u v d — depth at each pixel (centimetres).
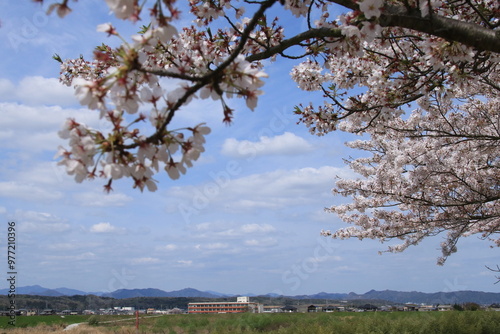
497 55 369
